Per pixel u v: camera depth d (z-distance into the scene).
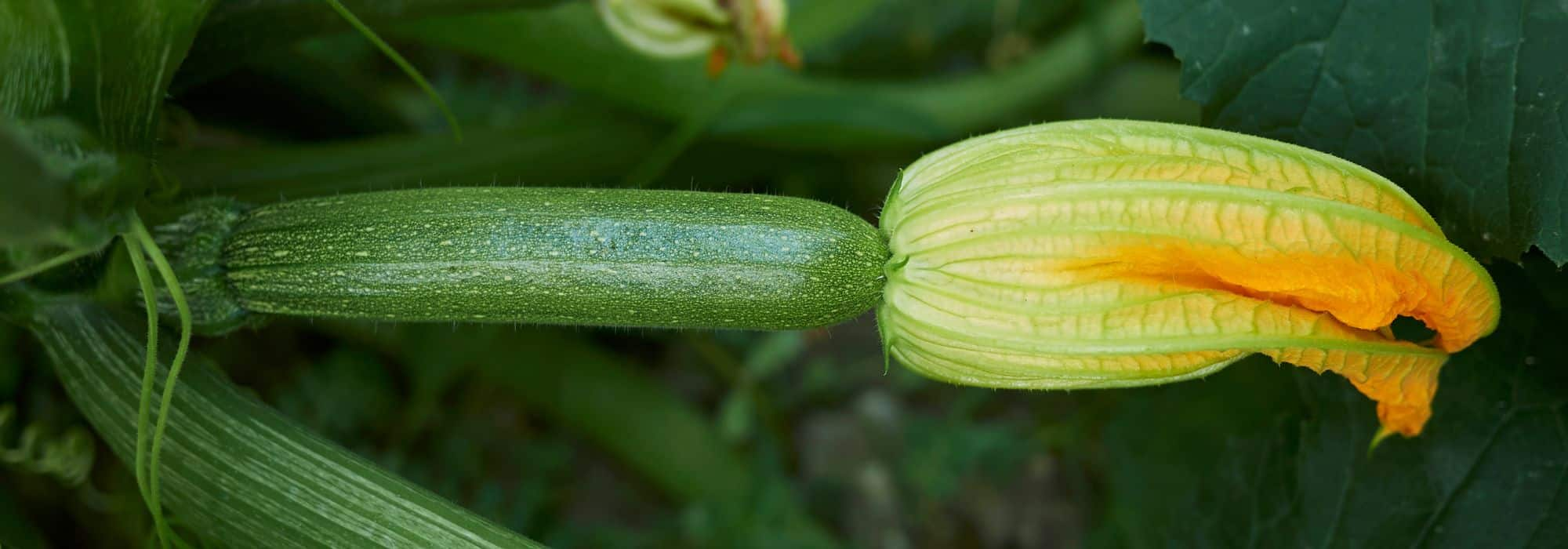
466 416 0.67
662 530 0.63
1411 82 0.45
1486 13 0.44
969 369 0.42
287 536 0.42
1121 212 0.40
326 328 0.62
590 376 0.63
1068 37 0.62
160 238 0.42
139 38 0.39
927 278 0.41
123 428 0.42
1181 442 0.57
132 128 0.40
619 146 0.58
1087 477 0.66
